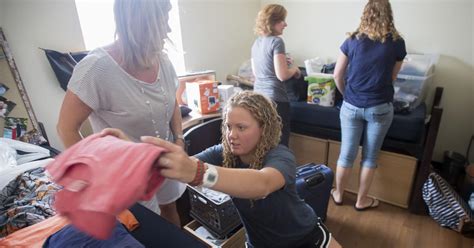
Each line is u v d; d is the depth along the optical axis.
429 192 1.87
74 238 0.56
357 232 1.84
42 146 1.48
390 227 1.87
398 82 2.15
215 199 1.46
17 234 0.68
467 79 2.28
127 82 0.96
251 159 0.81
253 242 1.01
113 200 0.38
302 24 2.85
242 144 0.76
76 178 0.42
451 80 2.34
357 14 2.54
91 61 0.88
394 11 2.39
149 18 0.89
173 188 1.32
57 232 0.61
